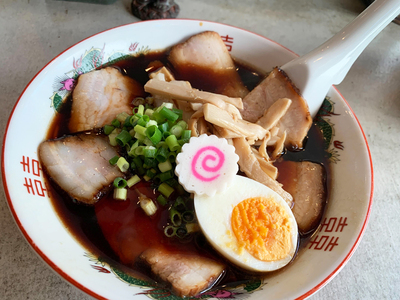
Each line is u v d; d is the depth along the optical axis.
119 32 0.23
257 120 0.22
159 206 0.19
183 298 0.15
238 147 0.20
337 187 0.20
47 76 0.20
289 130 0.22
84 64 0.22
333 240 0.17
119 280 0.15
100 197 0.18
